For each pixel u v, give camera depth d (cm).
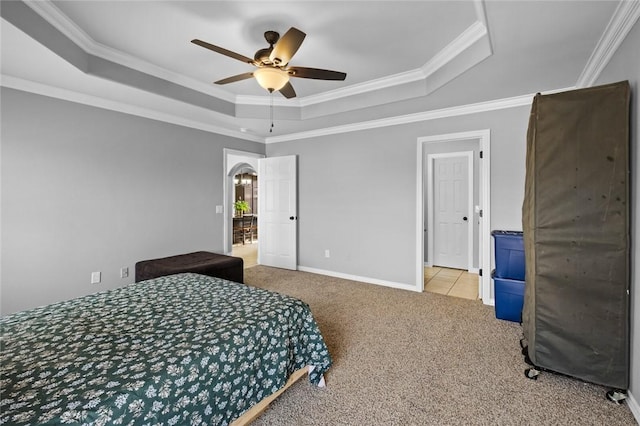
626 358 172
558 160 189
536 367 200
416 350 233
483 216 339
